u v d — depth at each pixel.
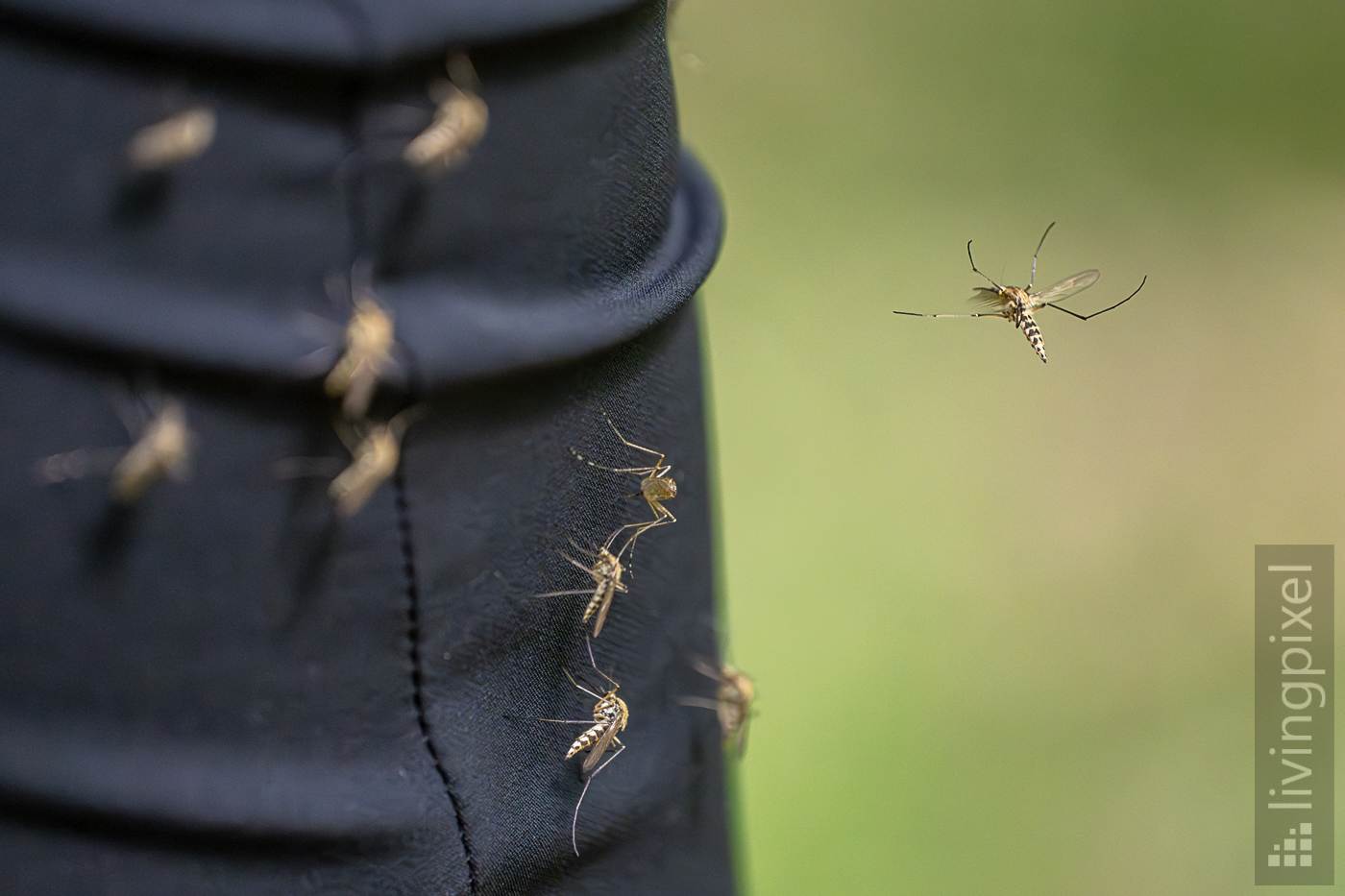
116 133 0.35
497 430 0.36
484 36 0.35
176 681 0.36
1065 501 1.16
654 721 0.39
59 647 0.35
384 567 0.36
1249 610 1.13
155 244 0.35
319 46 0.35
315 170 0.35
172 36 0.34
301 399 0.35
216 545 0.36
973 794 0.94
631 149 0.37
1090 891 0.92
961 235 1.27
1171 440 1.23
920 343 1.20
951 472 1.14
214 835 0.36
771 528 1.06
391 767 0.37
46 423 0.35
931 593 1.05
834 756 0.93
